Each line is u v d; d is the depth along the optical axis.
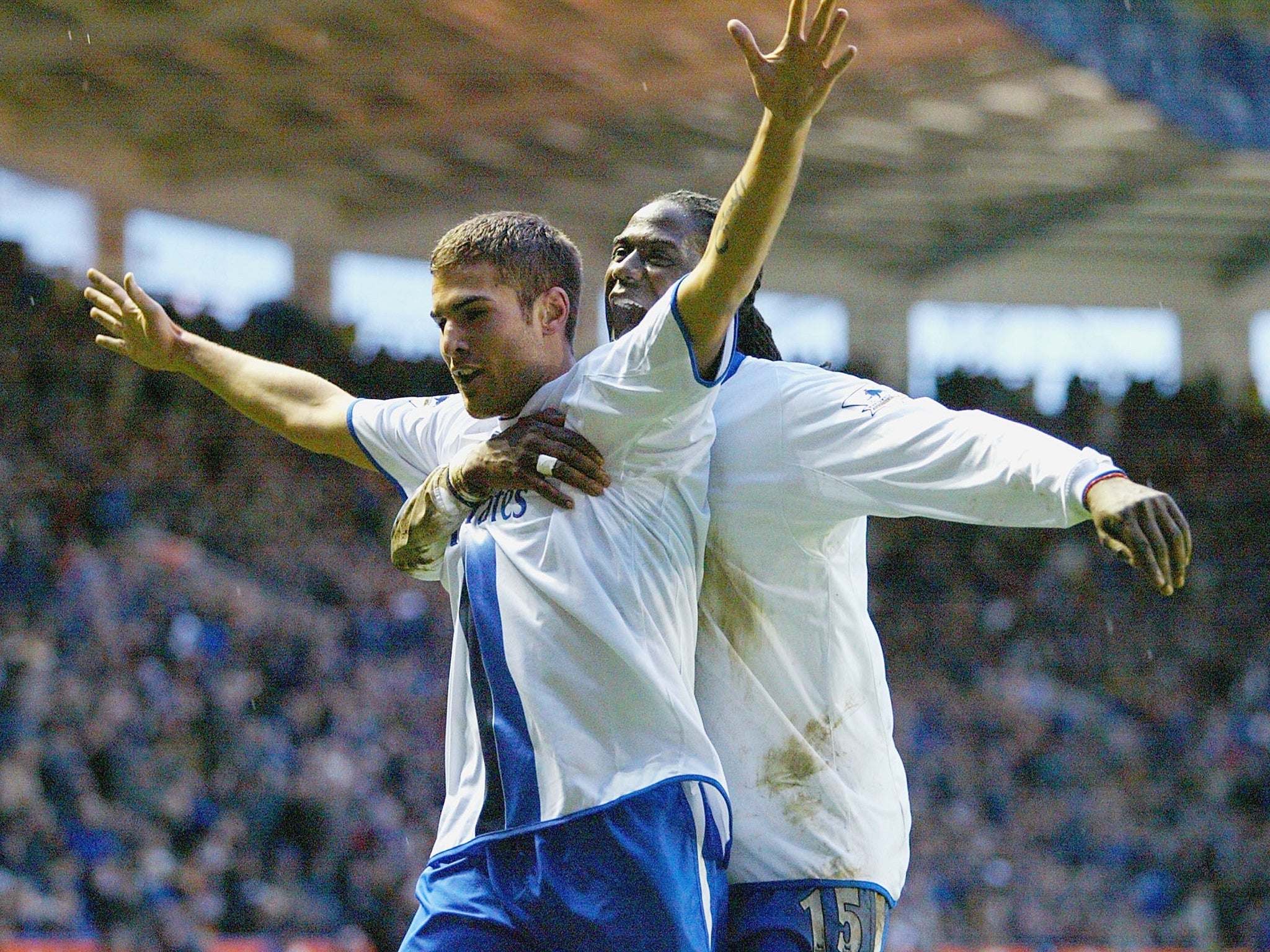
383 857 44.72
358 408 9.77
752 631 8.62
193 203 77.50
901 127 72.00
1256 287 94.88
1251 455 84.44
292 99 66.62
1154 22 59.47
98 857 37.97
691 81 65.19
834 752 8.69
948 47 62.88
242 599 56.53
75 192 74.12
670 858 7.71
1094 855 56.97
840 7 7.22
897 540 78.44
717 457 8.67
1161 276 94.25
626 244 9.28
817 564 8.71
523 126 70.75
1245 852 57.38
